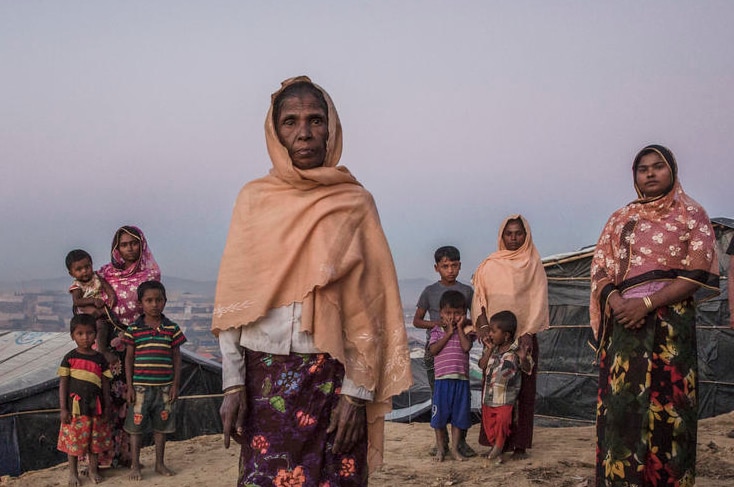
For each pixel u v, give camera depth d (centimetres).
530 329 655
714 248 406
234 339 297
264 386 292
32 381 988
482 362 650
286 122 308
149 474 665
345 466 293
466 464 616
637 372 399
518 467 593
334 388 293
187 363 1103
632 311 400
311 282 285
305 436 286
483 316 671
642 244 416
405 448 695
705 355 1330
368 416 312
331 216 299
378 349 302
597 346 445
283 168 305
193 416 1101
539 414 1481
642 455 394
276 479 284
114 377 687
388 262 309
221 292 295
